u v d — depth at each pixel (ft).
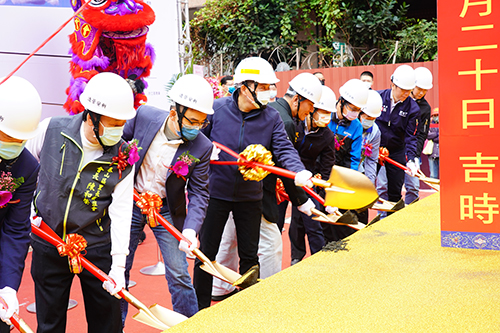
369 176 15.71
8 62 14.88
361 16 35.22
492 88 6.94
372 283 5.67
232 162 9.78
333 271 6.08
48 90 14.83
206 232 10.22
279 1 37.14
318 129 12.10
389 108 17.24
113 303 7.47
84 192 6.95
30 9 14.58
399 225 8.30
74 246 6.79
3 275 6.47
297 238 14.24
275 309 5.00
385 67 27.81
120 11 12.16
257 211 10.31
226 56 37.93
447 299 5.18
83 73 12.35
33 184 6.61
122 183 7.26
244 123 10.20
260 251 11.27
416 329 4.52
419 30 33.47
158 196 8.43
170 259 9.02
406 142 17.51
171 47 17.94
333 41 36.52
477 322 4.64
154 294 12.28
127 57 12.60
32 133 5.86
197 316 4.87
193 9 41.19
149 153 8.80
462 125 7.04
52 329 7.34
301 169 10.05
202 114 8.39
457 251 6.89
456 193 7.09
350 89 13.01
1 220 6.66
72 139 6.84
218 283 11.80
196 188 9.05
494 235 6.95
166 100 18.01
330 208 10.49
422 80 17.65
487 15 6.88
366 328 4.56
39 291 7.24
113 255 7.27
